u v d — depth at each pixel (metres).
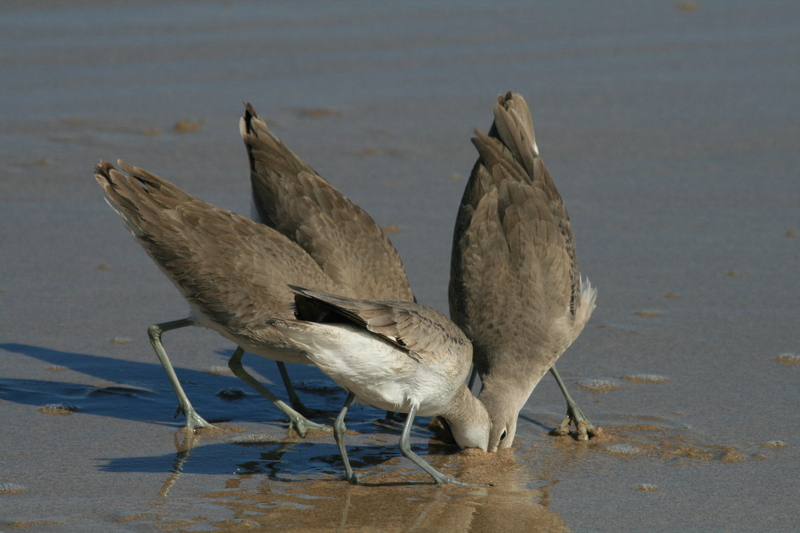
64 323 13.27
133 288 14.62
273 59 31.16
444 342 9.43
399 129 23.42
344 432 9.70
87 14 39.03
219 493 8.90
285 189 12.41
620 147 22.00
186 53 31.92
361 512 8.54
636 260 15.52
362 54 32.06
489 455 9.96
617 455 9.78
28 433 10.18
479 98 26.28
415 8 40.88
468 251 11.91
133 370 12.06
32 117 24.16
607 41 34.12
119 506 8.53
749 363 11.85
